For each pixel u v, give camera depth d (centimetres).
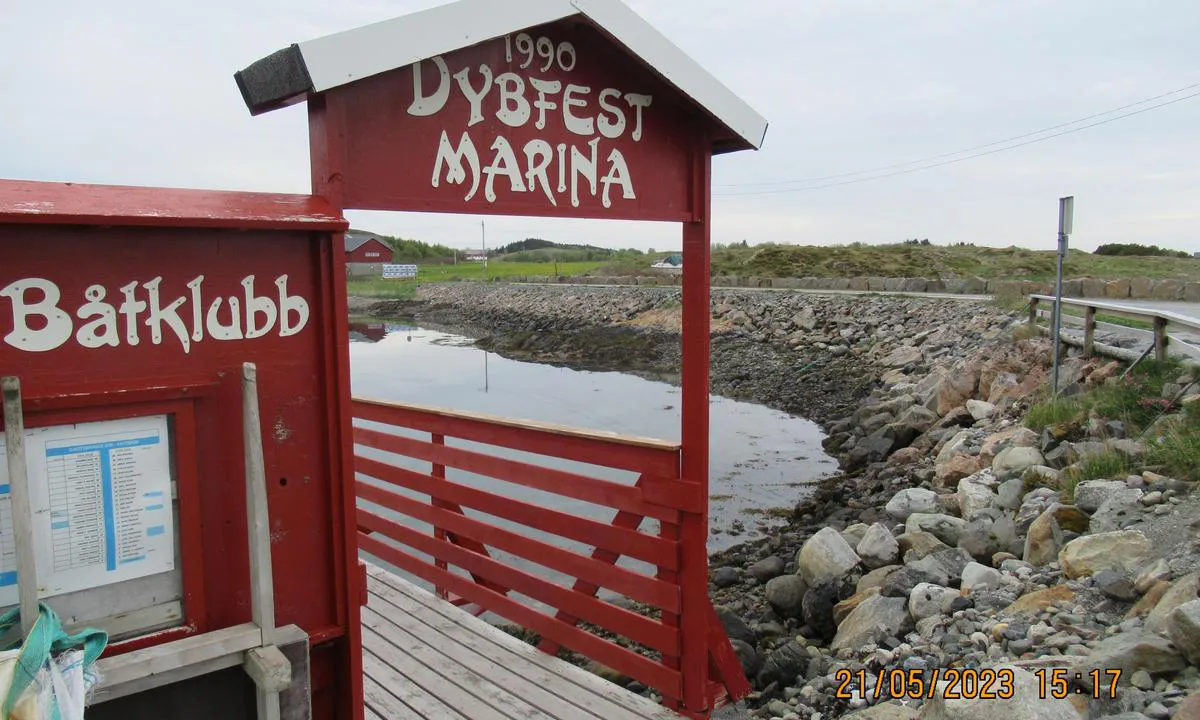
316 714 258
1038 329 1430
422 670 407
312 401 246
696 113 369
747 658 520
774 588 692
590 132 338
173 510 220
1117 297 2262
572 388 2078
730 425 1633
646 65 330
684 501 370
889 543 676
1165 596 413
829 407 1778
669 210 367
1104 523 570
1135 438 768
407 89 281
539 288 4928
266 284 235
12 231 196
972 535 664
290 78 245
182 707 216
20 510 187
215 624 228
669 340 2864
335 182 262
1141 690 364
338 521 250
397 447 520
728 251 5544
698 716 376
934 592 530
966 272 4172
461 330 3947
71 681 184
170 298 219
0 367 196
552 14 296
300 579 247
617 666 402
